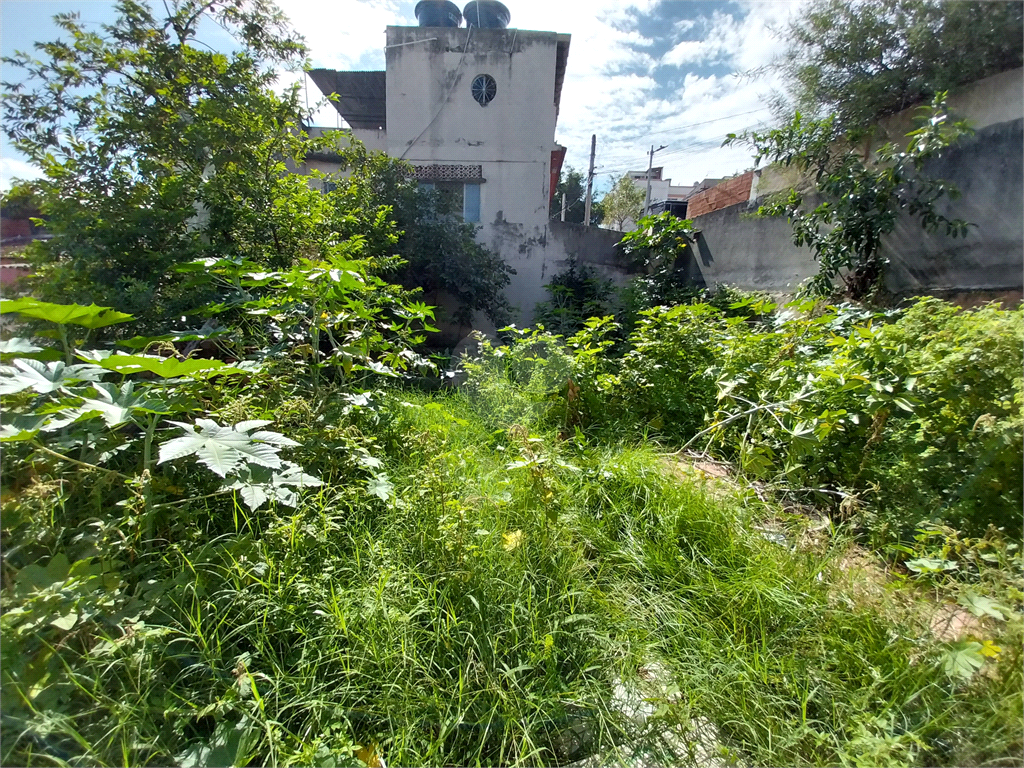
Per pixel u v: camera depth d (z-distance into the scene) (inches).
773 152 169.5
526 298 295.1
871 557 65.2
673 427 116.5
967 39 129.2
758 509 76.0
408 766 40.6
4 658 39.1
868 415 80.0
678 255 284.4
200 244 117.1
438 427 100.3
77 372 55.7
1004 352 63.4
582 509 74.9
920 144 131.9
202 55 120.6
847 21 149.2
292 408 75.3
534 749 41.0
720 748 42.9
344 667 46.3
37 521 49.2
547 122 278.8
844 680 48.0
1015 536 58.3
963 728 42.3
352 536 62.3
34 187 101.2
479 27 279.6
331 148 177.9
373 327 115.8
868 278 153.5
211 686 44.4
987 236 126.7
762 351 112.5
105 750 39.1
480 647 49.3
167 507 57.4
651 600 58.2
